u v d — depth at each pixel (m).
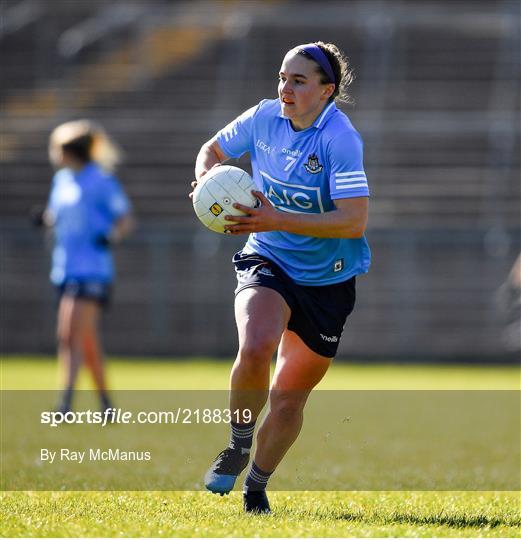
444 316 79.06
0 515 17.64
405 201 87.75
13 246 82.31
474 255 79.12
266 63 103.56
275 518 17.70
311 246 18.75
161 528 16.14
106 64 105.81
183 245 81.44
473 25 103.88
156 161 93.31
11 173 93.00
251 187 18.48
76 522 16.83
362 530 16.25
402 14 103.69
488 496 21.53
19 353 82.19
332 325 18.86
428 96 97.00
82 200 37.22
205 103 99.50
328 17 104.94
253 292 18.33
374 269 79.38
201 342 80.62
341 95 19.16
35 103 100.75
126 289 82.88
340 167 18.20
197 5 109.31
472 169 90.44
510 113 94.94
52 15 109.81
